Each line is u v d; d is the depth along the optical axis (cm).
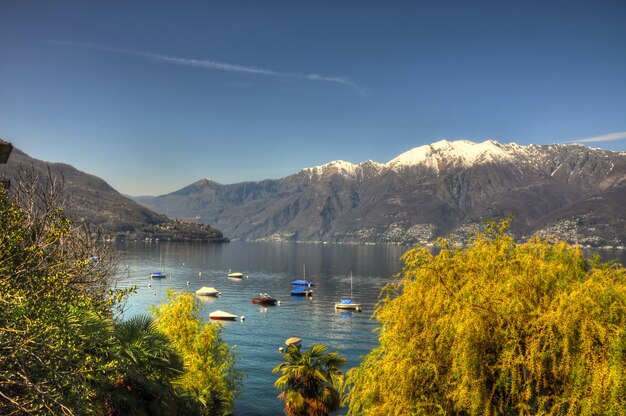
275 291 15812
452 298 1711
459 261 1861
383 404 1659
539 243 1825
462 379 1488
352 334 8956
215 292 14338
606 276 1633
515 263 1748
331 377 2800
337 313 11412
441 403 1582
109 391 1337
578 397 1340
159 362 1606
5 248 1151
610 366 1299
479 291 1641
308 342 8225
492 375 1510
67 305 1214
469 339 1479
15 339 979
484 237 1936
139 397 1516
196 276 19875
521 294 1577
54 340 1035
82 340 1202
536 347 1412
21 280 1169
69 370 1054
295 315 11062
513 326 1488
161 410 1514
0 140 1842
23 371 945
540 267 1633
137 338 1616
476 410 1453
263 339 8294
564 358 1394
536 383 1469
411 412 1573
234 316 10225
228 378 3684
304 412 2734
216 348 3425
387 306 1933
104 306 1534
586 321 1379
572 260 1692
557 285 1599
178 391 1839
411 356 1634
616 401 1250
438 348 1642
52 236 1324
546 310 1526
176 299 3366
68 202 1708
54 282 1235
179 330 3194
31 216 1384
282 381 2831
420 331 1756
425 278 1827
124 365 1358
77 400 1019
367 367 1911
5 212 1204
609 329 1377
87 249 1761
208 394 2934
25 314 1033
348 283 18825
